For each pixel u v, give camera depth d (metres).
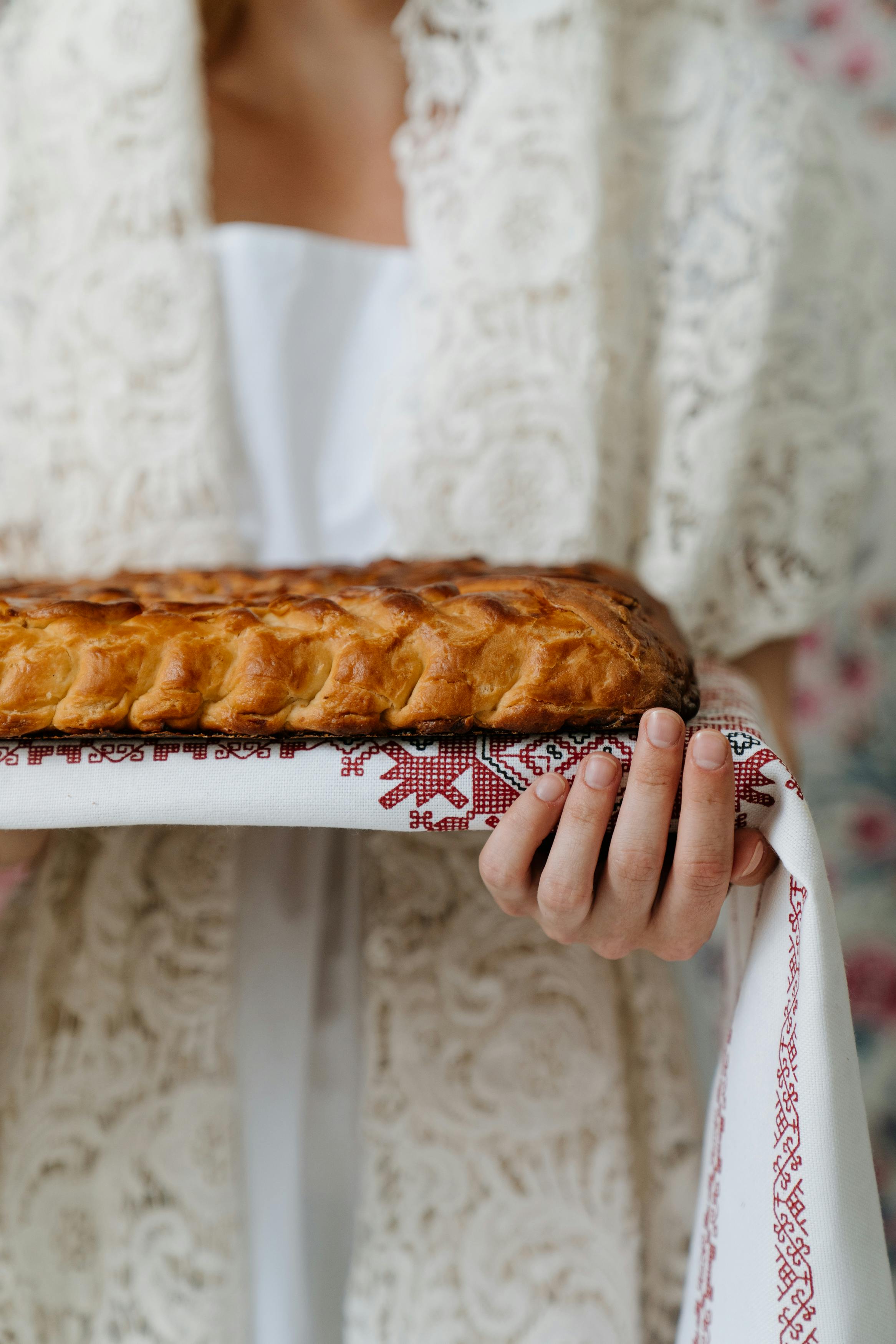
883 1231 0.68
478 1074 0.88
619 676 0.67
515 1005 0.89
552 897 0.69
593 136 1.04
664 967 0.97
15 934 0.93
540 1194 0.86
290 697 0.68
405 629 0.68
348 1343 0.85
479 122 1.05
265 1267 0.88
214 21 1.14
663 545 1.10
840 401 1.13
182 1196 0.86
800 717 2.09
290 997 0.91
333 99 1.15
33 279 1.05
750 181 1.09
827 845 2.09
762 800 0.69
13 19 1.09
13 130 1.06
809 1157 0.67
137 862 0.91
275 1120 0.89
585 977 0.90
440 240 1.05
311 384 1.11
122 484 1.04
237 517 1.09
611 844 0.68
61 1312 0.85
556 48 1.05
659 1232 0.88
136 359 1.03
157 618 0.68
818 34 2.00
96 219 1.03
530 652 0.67
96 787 0.68
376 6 1.12
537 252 1.04
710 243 1.10
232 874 0.92
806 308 1.11
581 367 1.03
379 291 1.11
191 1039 0.89
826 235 1.13
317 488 1.12
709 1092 1.01
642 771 0.66
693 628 1.10
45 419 1.04
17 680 0.67
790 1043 0.68
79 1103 0.87
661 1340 0.86
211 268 1.04
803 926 0.68
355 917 0.94
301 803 0.68
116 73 1.02
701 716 0.73
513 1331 0.84
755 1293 0.68
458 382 1.03
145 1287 0.85
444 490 1.04
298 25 1.12
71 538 1.05
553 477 1.04
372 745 0.69
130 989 0.89
